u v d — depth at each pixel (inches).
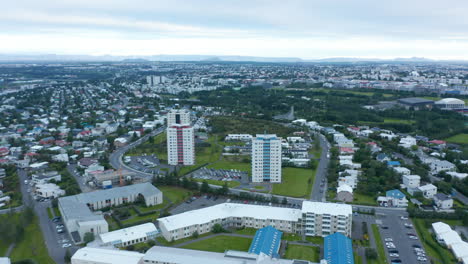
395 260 7308.1
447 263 7126.0
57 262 7278.5
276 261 6594.5
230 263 6565.0
